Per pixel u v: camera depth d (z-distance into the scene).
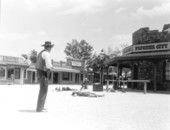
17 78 43.16
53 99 11.81
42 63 7.19
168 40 21.28
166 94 17.08
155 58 19.12
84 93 14.10
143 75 22.94
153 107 9.12
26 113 6.84
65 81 54.03
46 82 7.25
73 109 8.02
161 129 5.02
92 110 7.86
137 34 23.67
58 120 5.82
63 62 54.72
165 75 21.25
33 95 14.20
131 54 22.20
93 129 4.85
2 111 7.14
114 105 9.55
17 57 44.19
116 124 5.49
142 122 5.84
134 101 11.48
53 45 7.39
